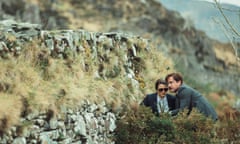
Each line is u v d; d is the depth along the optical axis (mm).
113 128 10461
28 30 9820
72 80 9797
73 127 8938
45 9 63719
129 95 11562
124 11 81875
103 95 10406
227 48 88750
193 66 72188
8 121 7219
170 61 16625
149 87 13477
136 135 10164
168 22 82062
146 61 14227
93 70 11273
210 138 10172
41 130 7973
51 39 10250
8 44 9117
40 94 8297
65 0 75312
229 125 11672
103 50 12375
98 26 75000
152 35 77312
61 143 8477
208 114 10578
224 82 67562
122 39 13625
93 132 9688
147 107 10500
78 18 71875
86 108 9531
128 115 10523
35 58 9562
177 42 78188
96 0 81375
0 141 6984
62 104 8664
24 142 7457
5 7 55625
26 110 7734
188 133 10070
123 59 12984
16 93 7930
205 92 22281
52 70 9562
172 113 10617
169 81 10734
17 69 8617
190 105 10617
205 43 81688
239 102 20062
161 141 9836
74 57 10750
